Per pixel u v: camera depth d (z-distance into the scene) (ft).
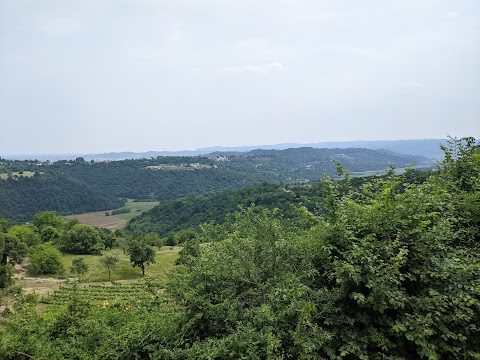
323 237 18.65
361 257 16.10
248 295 19.33
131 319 20.89
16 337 19.12
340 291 16.83
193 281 19.47
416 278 17.17
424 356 16.37
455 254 18.57
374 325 16.97
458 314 15.66
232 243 21.01
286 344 16.11
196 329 18.12
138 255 147.13
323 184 20.34
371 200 19.80
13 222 258.57
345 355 16.65
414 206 18.51
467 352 15.80
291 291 16.34
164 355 16.72
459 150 27.07
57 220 255.29
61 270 177.99
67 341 20.34
